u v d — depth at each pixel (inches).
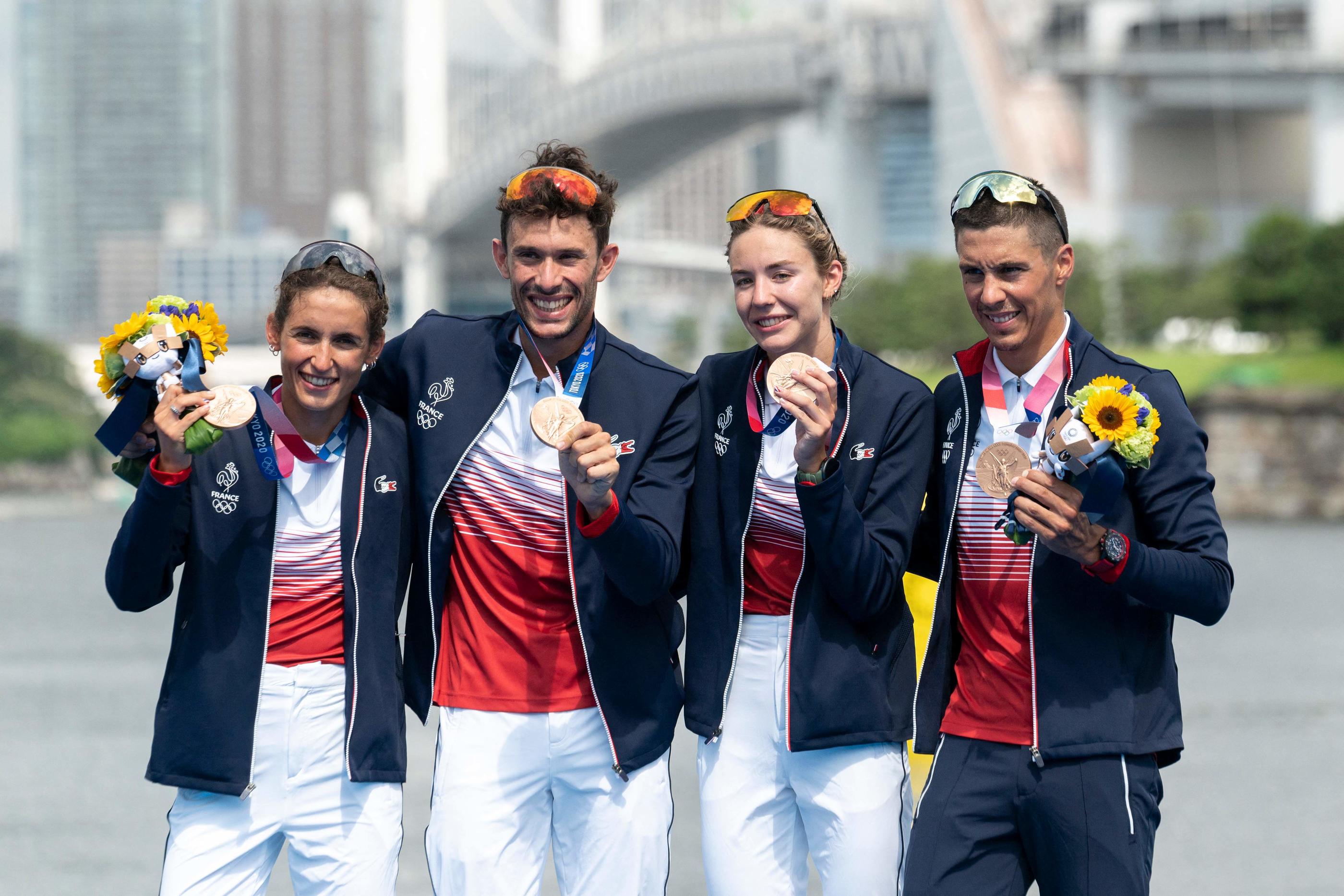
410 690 446.0
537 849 447.8
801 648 435.5
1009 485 396.8
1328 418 5408.5
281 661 423.8
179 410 401.4
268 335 436.8
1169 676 411.5
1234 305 6545.3
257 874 426.0
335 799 423.5
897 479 433.4
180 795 426.3
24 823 1171.3
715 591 449.4
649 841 446.9
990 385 424.2
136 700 1982.0
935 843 411.8
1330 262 6274.6
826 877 443.5
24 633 3046.3
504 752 436.8
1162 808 1213.7
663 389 447.5
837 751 438.9
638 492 440.8
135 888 964.6
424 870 969.5
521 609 438.9
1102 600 404.8
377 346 437.1
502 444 439.8
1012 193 406.6
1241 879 970.1
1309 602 3191.4
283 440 421.4
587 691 442.0
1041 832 406.6
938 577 446.3
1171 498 403.2
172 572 425.4
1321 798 1250.6
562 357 444.5
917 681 429.7
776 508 439.5
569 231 422.6
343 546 425.7
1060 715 401.7
